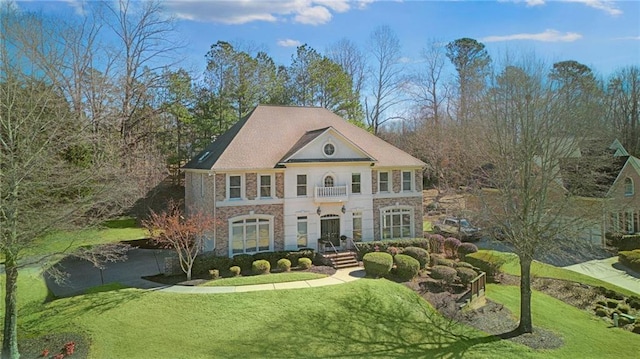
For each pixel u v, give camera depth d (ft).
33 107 56.44
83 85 118.93
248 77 178.09
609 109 130.41
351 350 55.16
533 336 63.82
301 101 189.67
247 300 66.54
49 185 55.83
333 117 115.03
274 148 97.55
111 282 76.95
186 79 160.56
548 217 67.77
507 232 67.46
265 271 83.10
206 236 89.71
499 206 79.77
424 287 79.20
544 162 68.44
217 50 176.65
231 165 88.58
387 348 56.75
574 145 74.43
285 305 65.36
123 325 57.21
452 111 188.96
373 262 81.97
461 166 145.89
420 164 107.76
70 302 64.85
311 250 92.58
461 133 116.67
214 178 87.51
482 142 86.28
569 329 67.31
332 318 62.69
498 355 56.80
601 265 103.30
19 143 52.08
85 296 67.31
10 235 49.39
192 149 172.96
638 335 66.80
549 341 62.44
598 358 58.03
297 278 78.48
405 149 203.62
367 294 71.15
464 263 90.58
